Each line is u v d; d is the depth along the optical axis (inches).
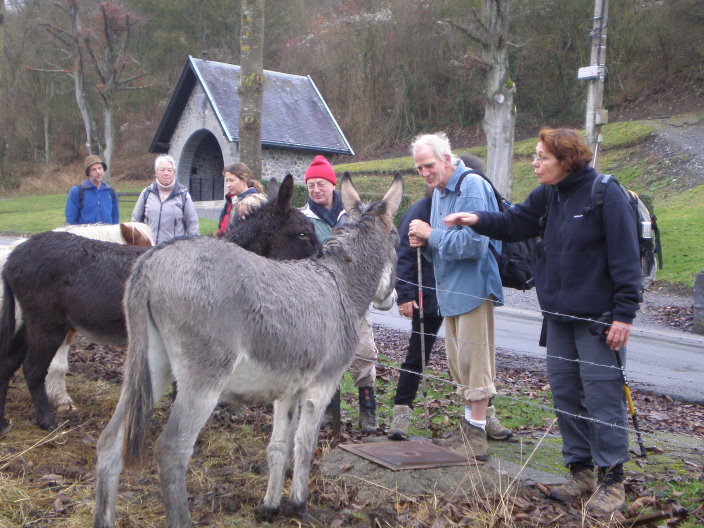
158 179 293.6
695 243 721.6
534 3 1510.8
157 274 132.0
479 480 177.2
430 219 213.6
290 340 142.9
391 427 221.5
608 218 161.6
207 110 1227.9
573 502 172.1
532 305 568.4
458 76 1594.5
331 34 1847.9
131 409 128.0
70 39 1462.8
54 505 151.7
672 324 516.1
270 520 154.9
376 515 159.2
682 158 1110.4
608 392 165.3
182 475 131.1
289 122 1230.3
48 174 2043.6
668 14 1411.2
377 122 1764.3
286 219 192.2
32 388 203.8
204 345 131.0
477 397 193.9
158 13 1916.8
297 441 154.0
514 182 1198.3
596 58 576.7
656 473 202.1
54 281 197.5
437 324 223.1
